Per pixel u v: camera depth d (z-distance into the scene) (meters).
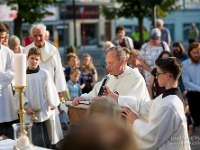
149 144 3.96
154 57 8.65
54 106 5.95
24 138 4.03
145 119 4.30
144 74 8.73
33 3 19.94
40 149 4.02
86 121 1.64
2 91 5.87
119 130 1.57
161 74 4.03
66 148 1.55
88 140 1.54
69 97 7.48
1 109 5.88
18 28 20.52
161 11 22.31
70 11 36.75
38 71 5.87
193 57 8.06
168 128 3.91
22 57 4.02
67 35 36.94
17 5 20.47
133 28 39.16
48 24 35.53
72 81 8.32
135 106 4.29
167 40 11.88
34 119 5.72
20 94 4.07
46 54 6.45
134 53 8.27
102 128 1.57
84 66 9.00
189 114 7.73
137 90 4.81
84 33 35.25
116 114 2.93
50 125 6.10
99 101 3.02
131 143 1.55
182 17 40.38
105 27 38.75
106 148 1.53
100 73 16.75
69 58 8.65
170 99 3.95
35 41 6.45
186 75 8.13
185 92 8.36
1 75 5.74
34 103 5.84
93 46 38.50
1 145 4.23
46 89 5.90
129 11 22.19
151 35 8.70
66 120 7.73
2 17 27.61
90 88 8.86
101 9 23.81
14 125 4.05
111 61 4.86
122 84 4.88
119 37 10.20
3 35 5.90
